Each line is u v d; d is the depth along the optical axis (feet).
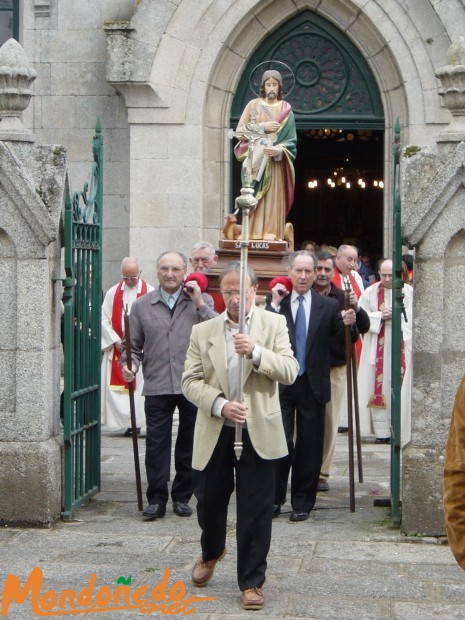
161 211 50.96
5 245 29.04
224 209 51.47
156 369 30.09
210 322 23.84
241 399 22.91
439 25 49.80
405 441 38.37
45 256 28.94
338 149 84.99
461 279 27.94
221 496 23.43
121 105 52.31
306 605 22.95
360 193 86.22
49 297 29.40
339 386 32.58
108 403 42.65
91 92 52.47
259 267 38.22
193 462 23.50
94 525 29.14
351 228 86.48
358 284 43.19
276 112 39.40
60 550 26.71
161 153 50.80
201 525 23.63
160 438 29.91
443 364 28.02
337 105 52.01
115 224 52.60
